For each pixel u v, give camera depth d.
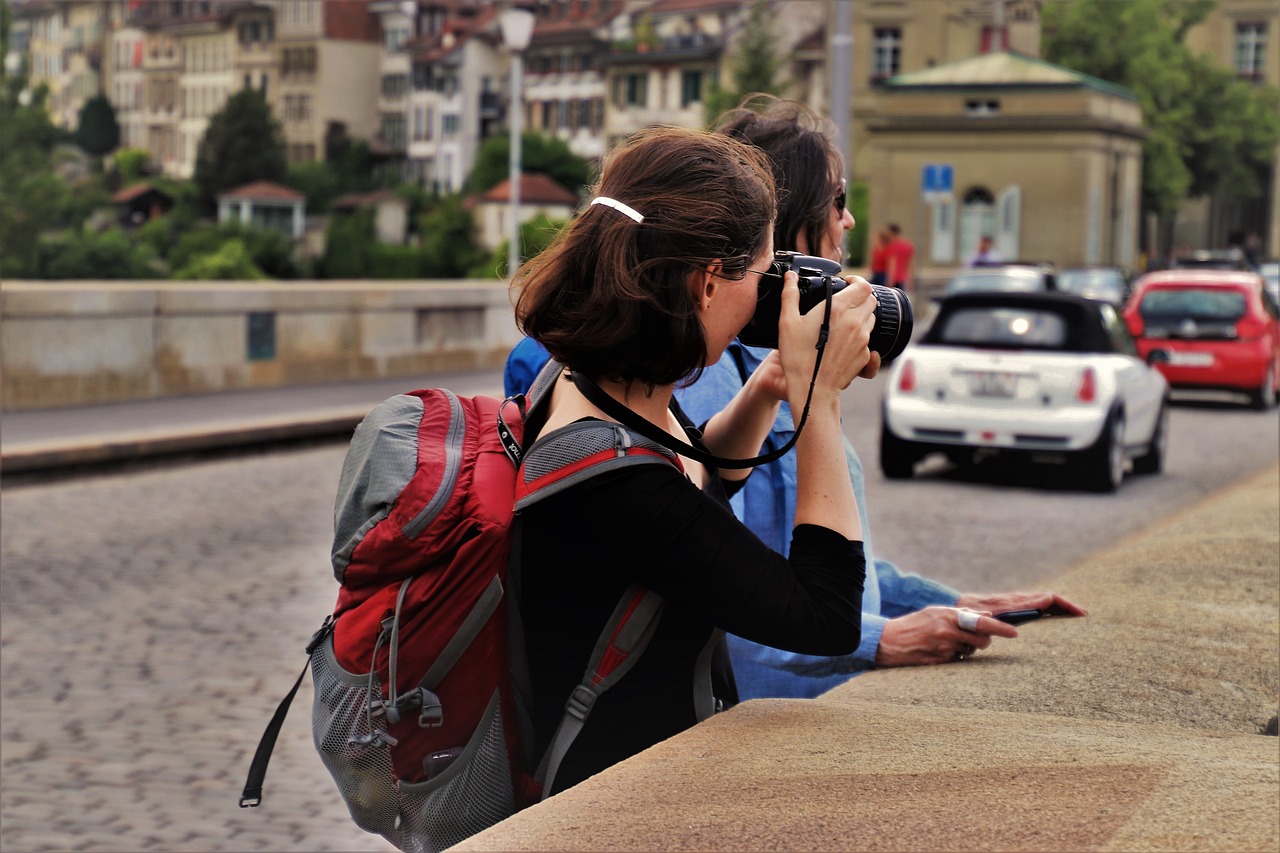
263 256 143.12
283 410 15.54
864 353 1.97
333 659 1.88
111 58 196.62
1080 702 2.38
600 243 1.81
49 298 15.23
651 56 125.19
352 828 4.75
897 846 1.55
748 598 1.83
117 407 15.47
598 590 1.85
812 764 1.82
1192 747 1.94
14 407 15.05
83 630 7.25
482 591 1.82
